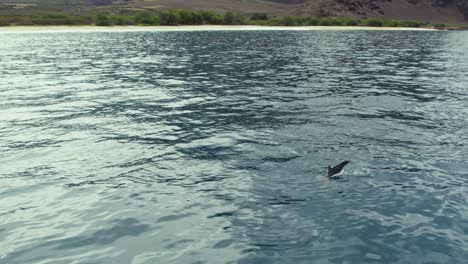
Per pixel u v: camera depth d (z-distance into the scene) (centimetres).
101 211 728
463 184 855
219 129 1255
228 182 858
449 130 1264
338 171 908
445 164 971
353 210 737
